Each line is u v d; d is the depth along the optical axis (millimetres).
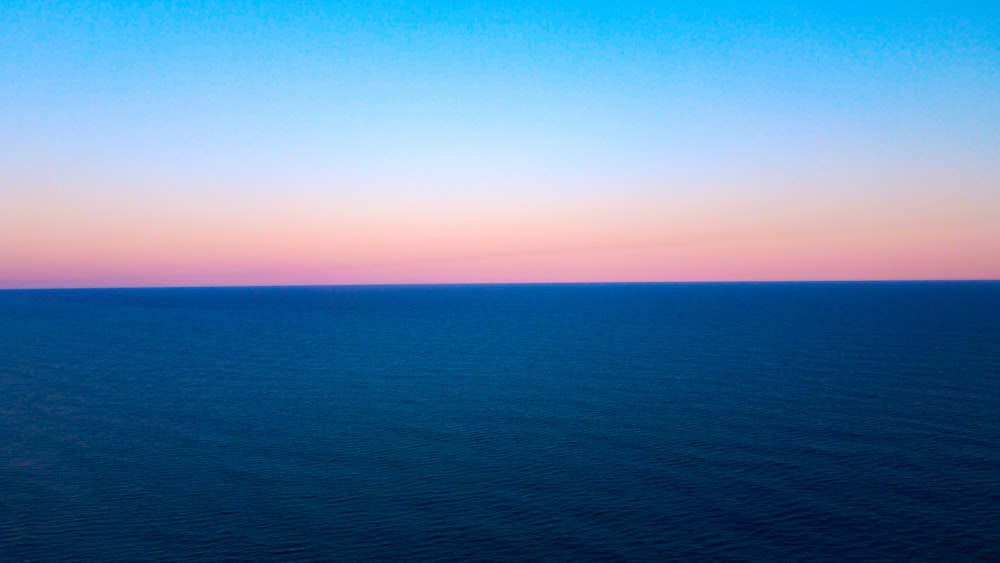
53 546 29656
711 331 113562
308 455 42000
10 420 51531
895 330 108750
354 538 30281
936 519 30953
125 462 40906
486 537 30188
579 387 62500
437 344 100812
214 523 31906
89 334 122438
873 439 42938
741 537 29766
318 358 85750
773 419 48531
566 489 35562
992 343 89750
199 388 64562
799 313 155375
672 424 47812
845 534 29750
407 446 43688
